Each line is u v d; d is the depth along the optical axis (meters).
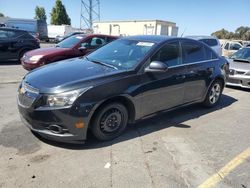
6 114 5.37
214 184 3.40
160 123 5.30
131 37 5.61
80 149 4.05
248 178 3.58
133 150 4.13
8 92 7.15
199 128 5.19
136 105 4.52
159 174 3.54
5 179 3.27
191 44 5.76
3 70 10.75
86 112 3.87
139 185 3.30
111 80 4.16
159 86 4.82
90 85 3.95
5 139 4.25
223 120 5.73
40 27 36.19
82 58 5.37
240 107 6.78
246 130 5.23
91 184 3.27
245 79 8.52
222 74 6.44
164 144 4.40
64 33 42.53
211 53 6.33
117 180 3.37
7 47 12.46
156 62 4.50
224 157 4.10
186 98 5.58
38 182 3.25
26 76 4.50
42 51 9.40
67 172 3.48
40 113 3.81
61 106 3.77
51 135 3.86
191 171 3.66
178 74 5.20
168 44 5.17
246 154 4.23
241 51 10.12
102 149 4.10
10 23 33.69
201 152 4.21
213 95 6.44
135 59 4.71
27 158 3.74
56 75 4.18
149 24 42.59
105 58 5.08
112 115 4.30
